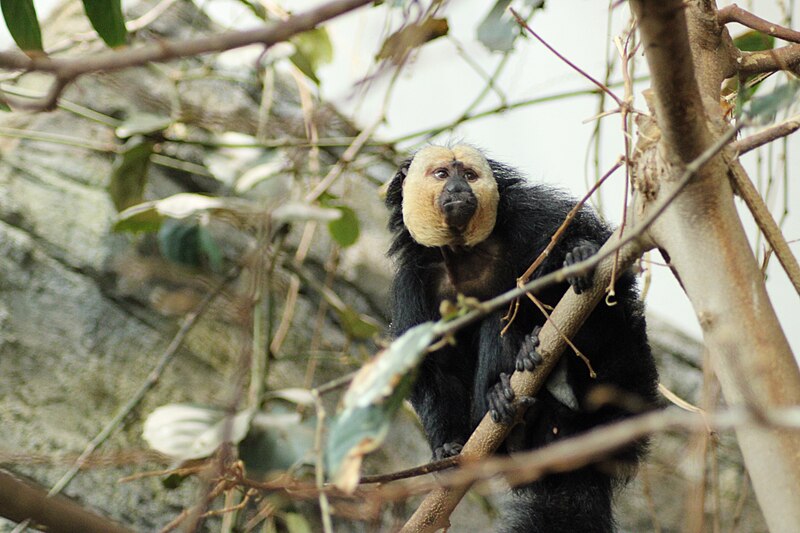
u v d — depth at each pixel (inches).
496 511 536.7
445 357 408.5
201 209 412.2
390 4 274.8
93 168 560.4
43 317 516.7
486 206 399.2
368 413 186.9
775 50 276.4
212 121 459.8
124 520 474.9
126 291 530.0
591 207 399.2
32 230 534.3
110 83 390.6
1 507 163.9
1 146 556.1
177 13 613.3
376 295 606.9
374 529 293.1
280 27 134.2
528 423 386.0
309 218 379.9
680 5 180.5
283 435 362.6
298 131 444.5
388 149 484.4
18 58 134.4
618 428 144.6
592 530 381.1
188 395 516.1
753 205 217.8
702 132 204.4
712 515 553.0
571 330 287.3
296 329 571.5
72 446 484.4
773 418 131.9
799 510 177.3
